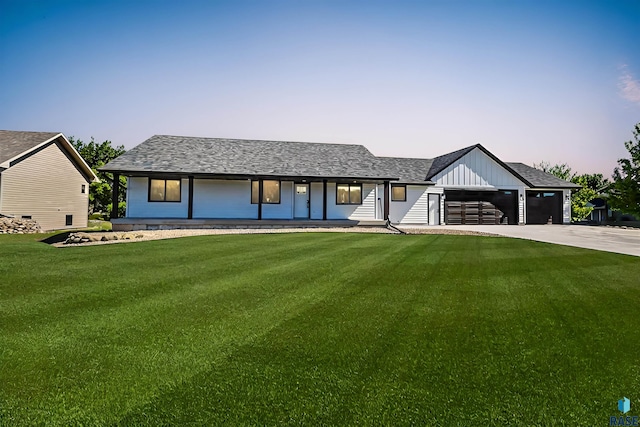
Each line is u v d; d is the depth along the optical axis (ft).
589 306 16.46
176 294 18.01
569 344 12.10
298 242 40.52
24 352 11.13
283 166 65.41
